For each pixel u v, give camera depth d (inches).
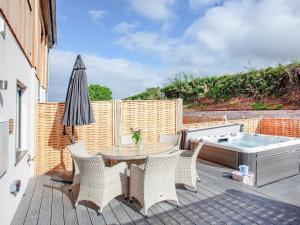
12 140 149.2
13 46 151.9
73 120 211.9
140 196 155.0
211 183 205.9
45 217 149.8
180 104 300.0
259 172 214.4
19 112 201.6
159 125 290.7
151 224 140.4
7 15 133.3
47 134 243.3
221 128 324.2
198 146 186.9
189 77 601.3
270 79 437.7
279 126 354.9
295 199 174.4
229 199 173.3
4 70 130.2
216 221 142.7
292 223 139.9
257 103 450.9
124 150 195.8
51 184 209.9
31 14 227.1
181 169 187.0
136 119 279.1
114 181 164.2
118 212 155.6
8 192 139.2
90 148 257.9
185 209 158.6
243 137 323.3
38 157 240.7
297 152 243.8
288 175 235.6
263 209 157.8
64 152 248.7
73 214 153.6
